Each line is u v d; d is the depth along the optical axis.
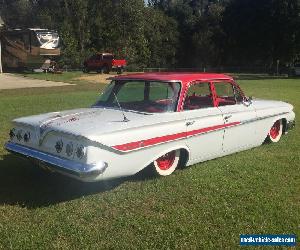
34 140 5.53
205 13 73.69
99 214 4.83
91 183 5.83
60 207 5.01
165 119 5.86
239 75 49.12
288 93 21.16
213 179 6.04
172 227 4.50
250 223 4.62
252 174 6.31
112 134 5.13
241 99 7.49
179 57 70.12
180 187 5.69
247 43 61.59
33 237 4.25
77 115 5.86
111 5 55.53
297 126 10.48
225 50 66.25
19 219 4.69
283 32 53.59
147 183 5.84
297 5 52.00
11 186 5.71
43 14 53.56
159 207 5.02
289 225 4.58
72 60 49.75
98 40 55.47
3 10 69.12
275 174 6.32
